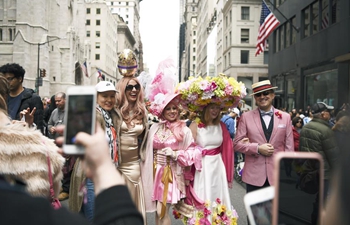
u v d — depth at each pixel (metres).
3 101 3.11
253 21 46.06
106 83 4.63
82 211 4.24
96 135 1.33
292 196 1.85
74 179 4.21
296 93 23.19
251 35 46.09
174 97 5.07
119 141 4.69
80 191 4.15
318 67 19.80
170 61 5.43
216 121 5.35
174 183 5.02
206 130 5.25
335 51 17.36
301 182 1.84
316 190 1.83
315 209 1.83
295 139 5.55
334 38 17.50
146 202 5.02
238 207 7.23
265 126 5.08
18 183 1.62
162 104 5.07
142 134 5.06
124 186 1.34
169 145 5.00
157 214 5.07
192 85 5.08
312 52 20.62
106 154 1.34
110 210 1.27
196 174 5.18
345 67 16.20
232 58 46.19
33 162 2.79
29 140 2.81
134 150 4.84
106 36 103.56
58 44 64.00
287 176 1.85
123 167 4.78
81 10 82.88
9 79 5.41
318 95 19.70
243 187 9.45
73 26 71.25
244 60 46.28
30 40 55.56
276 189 1.62
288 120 5.12
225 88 5.14
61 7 67.00
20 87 5.63
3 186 1.04
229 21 48.34
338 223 1.41
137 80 4.96
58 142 1.33
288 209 1.84
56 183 3.06
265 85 5.09
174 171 5.06
